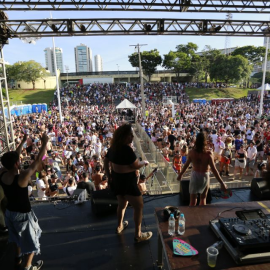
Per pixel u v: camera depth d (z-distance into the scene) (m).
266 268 1.75
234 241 1.87
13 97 54.47
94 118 22.67
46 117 25.27
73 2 6.54
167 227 2.35
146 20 7.97
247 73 57.28
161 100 47.09
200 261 1.88
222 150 10.74
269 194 4.20
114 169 2.69
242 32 8.55
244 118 19.56
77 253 2.83
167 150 12.38
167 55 60.78
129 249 2.87
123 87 52.56
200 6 7.00
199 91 54.94
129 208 3.88
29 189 6.81
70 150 13.13
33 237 2.44
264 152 12.05
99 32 7.92
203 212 2.58
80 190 4.35
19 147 2.96
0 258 2.78
